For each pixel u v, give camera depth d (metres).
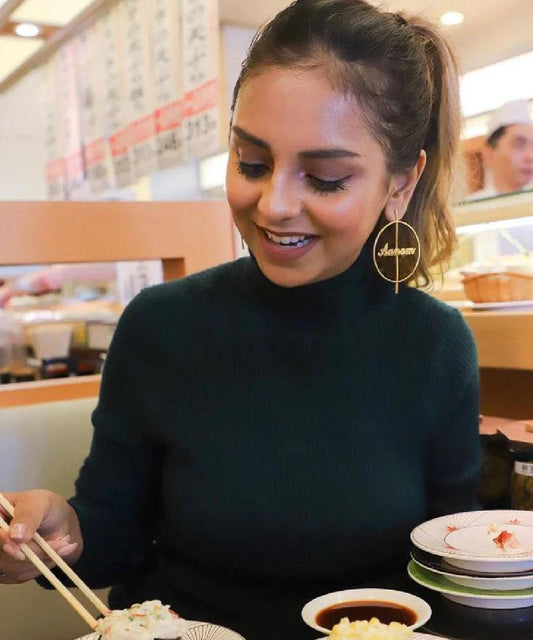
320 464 1.13
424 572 1.02
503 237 2.03
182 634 0.85
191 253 1.93
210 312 1.19
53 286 2.52
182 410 1.17
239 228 1.01
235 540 1.12
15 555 0.91
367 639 0.77
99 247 1.79
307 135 0.90
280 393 1.15
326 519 1.11
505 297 1.68
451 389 1.22
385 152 0.97
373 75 0.94
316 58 0.91
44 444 1.64
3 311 2.17
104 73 2.57
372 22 0.97
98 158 2.76
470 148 1.86
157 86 2.27
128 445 1.22
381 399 1.18
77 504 1.22
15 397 1.76
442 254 1.34
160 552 1.27
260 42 0.97
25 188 5.08
